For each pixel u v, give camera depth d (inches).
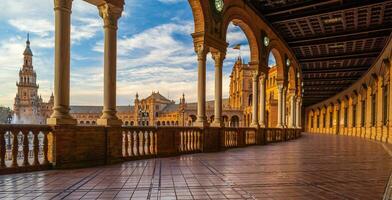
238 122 3097.9
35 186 210.7
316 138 1168.8
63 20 301.7
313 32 850.1
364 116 1327.5
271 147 629.9
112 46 350.3
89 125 312.5
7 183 220.8
